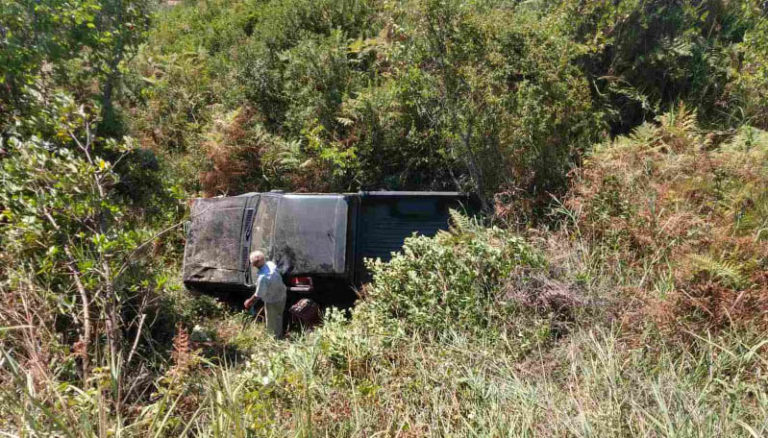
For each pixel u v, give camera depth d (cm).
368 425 394
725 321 451
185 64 1348
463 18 748
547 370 440
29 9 688
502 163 749
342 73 1105
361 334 520
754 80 769
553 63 739
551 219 678
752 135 685
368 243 758
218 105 1202
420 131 949
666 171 639
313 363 472
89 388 430
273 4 1574
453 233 693
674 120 747
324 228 717
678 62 851
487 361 452
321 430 393
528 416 365
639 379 398
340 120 998
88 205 516
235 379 452
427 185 952
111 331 471
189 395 439
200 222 802
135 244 520
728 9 895
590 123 776
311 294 736
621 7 816
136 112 1226
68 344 495
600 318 484
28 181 505
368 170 985
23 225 488
